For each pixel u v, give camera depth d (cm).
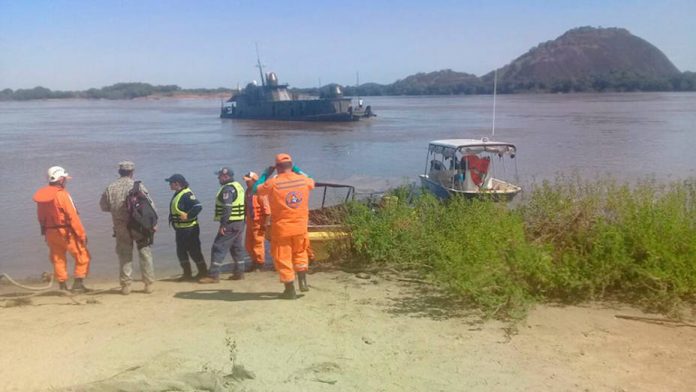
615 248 710
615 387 486
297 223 768
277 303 758
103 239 1489
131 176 879
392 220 986
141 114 12600
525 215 862
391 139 5056
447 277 738
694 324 627
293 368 523
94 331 655
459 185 1452
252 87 9100
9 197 2266
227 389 475
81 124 8500
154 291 885
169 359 543
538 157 3378
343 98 8000
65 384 495
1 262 1296
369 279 882
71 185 2594
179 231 973
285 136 5612
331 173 3006
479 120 7669
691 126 5753
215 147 4547
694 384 490
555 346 574
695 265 673
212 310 738
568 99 17925
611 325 628
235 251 971
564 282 705
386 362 539
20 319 716
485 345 579
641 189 872
